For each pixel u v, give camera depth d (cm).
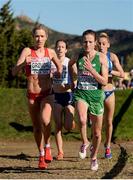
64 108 1733
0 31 6869
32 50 1351
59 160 1627
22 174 1295
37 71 1340
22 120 2772
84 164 1505
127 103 2948
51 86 1353
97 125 1309
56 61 1366
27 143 2417
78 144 2319
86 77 1306
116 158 1647
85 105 1316
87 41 1302
